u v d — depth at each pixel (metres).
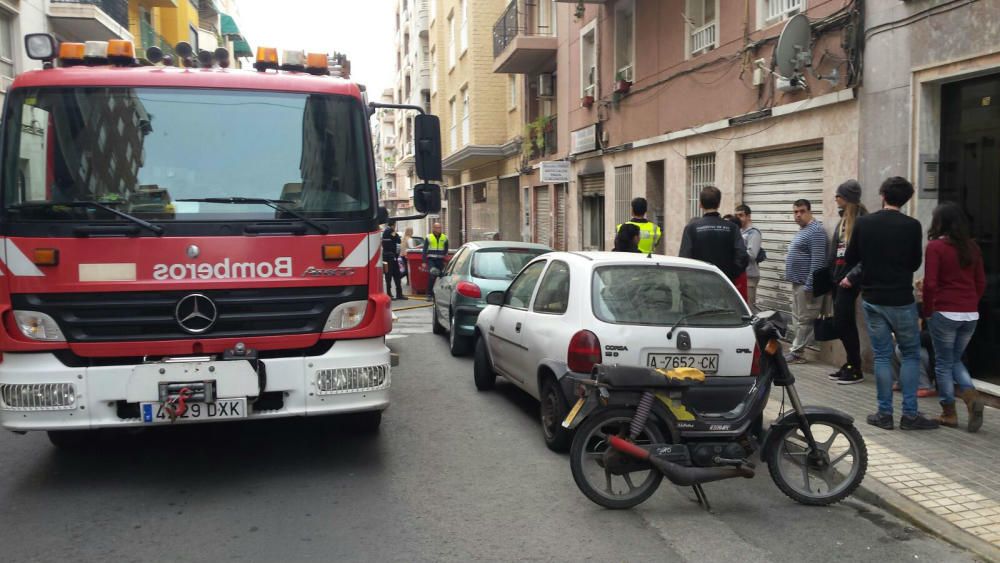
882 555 4.11
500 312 7.48
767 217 10.55
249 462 5.65
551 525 4.49
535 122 21.38
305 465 5.59
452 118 31.22
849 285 7.56
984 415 6.57
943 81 7.36
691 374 4.70
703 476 4.60
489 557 4.03
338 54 5.93
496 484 5.20
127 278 4.74
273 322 4.98
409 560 3.99
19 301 4.66
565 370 5.56
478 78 25.39
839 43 8.70
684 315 5.53
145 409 4.68
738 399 5.30
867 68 8.21
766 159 10.54
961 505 4.66
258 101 5.18
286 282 4.97
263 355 5.02
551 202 20.36
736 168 11.10
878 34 8.03
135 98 5.02
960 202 7.38
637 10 14.58
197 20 33.56
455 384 8.54
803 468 4.88
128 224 4.76
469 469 5.52
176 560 3.97
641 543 4.23
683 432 4.77
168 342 4.80
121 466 5.54
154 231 4.79
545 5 20.61
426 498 4.92
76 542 4.20
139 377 4.66
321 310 5.05
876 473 5.16
